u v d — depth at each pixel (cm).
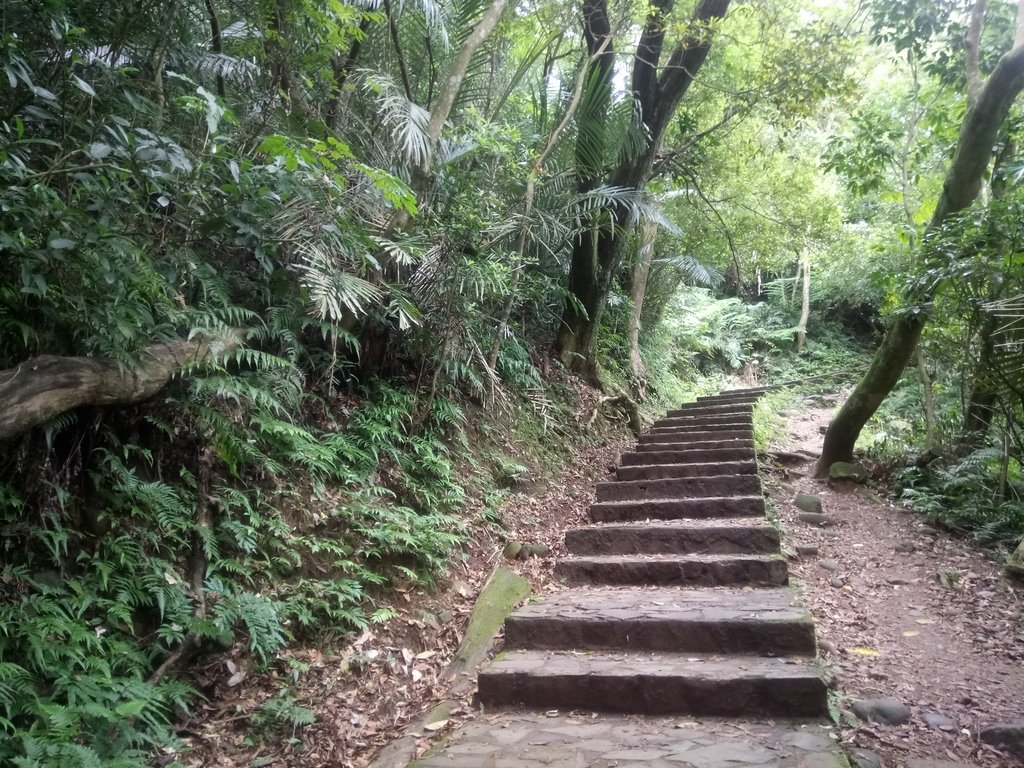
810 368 1603
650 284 1148
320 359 401
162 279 279
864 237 1295
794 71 698
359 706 276
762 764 222
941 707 273
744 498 496
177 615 256
